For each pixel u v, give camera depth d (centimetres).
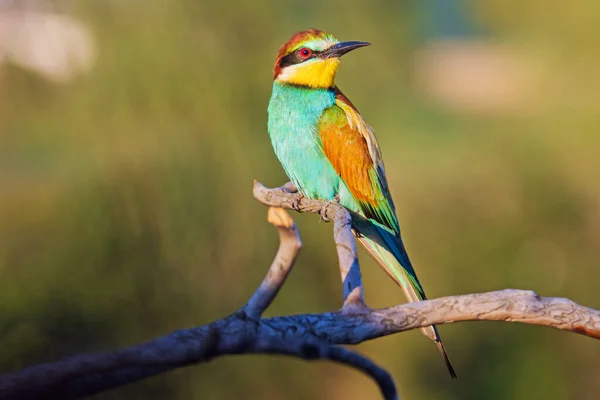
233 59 1557
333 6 1731
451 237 1775
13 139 1530
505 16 2144
